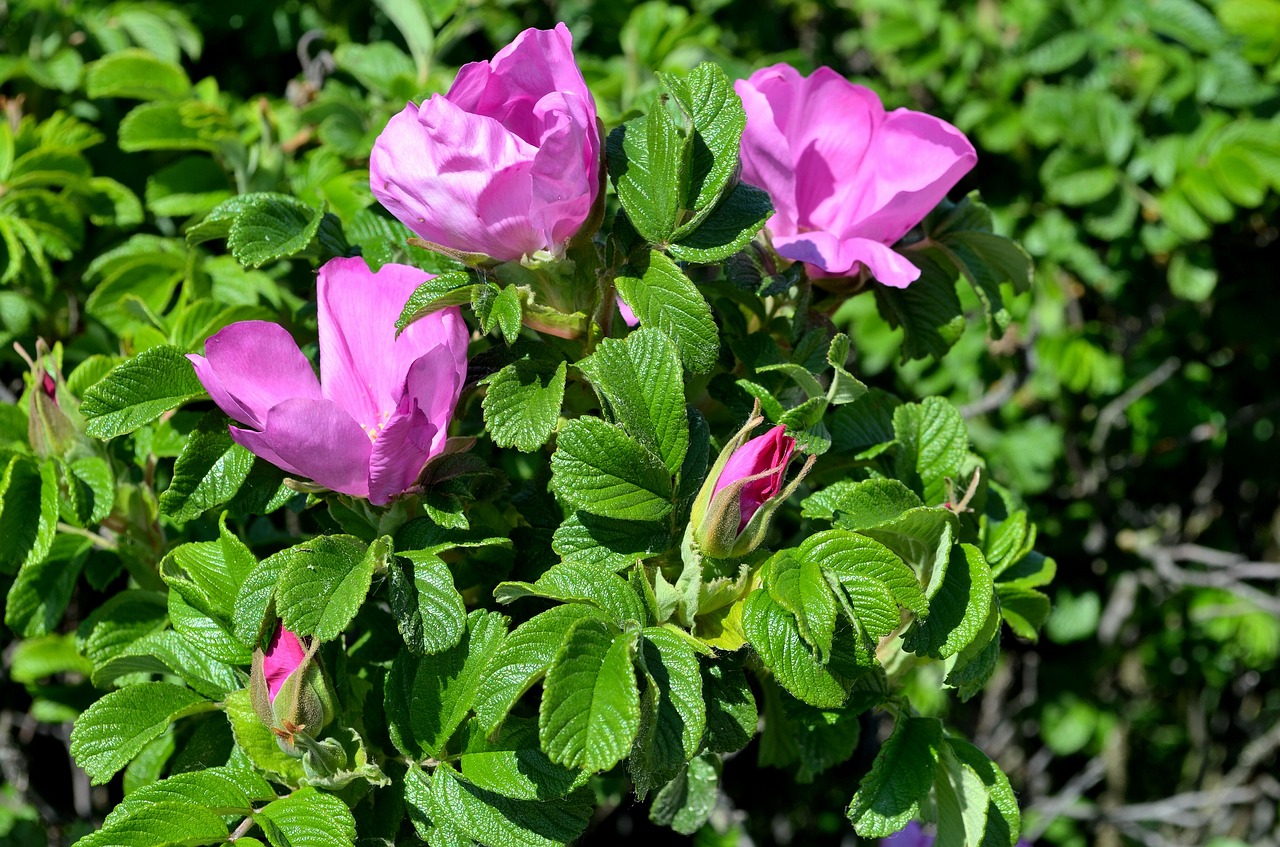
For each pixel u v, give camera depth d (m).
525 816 0.68
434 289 0.68
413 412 0.67
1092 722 1.59
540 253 0.68
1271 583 1.72
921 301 0.77
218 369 0.69
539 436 0.69
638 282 0.70
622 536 0.69
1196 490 1.64
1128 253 1.36
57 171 0.89
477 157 0.67
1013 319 1.33
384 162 0.68
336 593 0.67
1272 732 1.76
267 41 1.12
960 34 1.41
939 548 0.69
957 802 0.71
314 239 0.76
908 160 0.73
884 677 0.72
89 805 1.07
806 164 0.75
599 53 1.20
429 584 0.68
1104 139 1.27
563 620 0.66
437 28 1.01
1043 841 1.78
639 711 0.64
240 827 0.68
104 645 0.75
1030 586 0.76
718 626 0.68
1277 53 1.24
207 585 0.70
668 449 0.69
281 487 0.71
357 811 0.69
